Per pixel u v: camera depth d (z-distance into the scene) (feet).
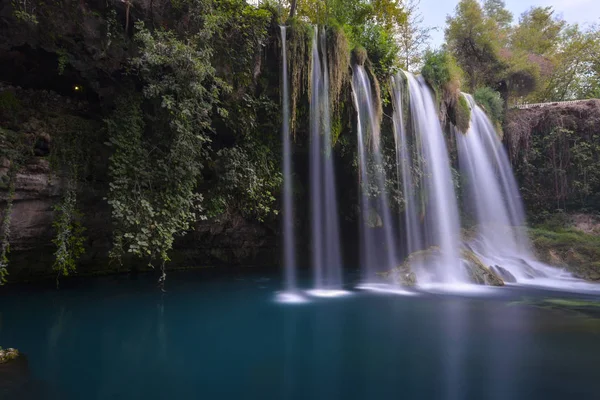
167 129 28.78
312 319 24.91
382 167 42.70
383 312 26.84
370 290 35.58
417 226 46.52
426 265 41.11
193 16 28.68
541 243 50.11
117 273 39.86
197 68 26.76
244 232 46.39
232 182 34.32
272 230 48.24
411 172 45.29
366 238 49.08
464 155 54.03
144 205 26.48
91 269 37.65
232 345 19.57
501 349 18.97
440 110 49.26
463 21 65.36
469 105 54.80
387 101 41.96
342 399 13.34
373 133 40.32
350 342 20.07
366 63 40.60
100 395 13.57
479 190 55.67
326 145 37.60
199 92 27.27
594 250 46.06
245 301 30.19
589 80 83.35
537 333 21.65
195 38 28.35
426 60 50.67
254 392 14.01
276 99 35.60
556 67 78.28
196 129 29.45
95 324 23.04
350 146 40.63
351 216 48.98
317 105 36.27
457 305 29.09
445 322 24.07
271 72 34.99
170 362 17.03
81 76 28.84
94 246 34.88
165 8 27.96
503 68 66.44
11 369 15.56
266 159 36.52
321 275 43.83
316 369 16.20
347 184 48.14
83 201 30.91
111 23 26.08
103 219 32.71
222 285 36.99
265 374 15.74
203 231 42.93
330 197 43.14
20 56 27.12
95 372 15.79
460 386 14.47
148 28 27.37
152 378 15.23
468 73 67.72
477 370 16.14
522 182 62.13
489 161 58.18
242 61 32.09
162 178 28.19
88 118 31.12
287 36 34.83
